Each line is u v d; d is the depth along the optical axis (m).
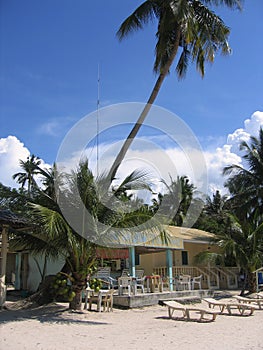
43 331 9.62
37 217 12.16
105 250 13.34
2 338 8.67
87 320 11.63
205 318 12.69
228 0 17.48
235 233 21.36
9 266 28.14
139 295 15.48
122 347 8.00
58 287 12.76
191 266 24.64
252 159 31.20
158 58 17.75
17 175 30.48
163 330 10.23
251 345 8.30
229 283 25.53
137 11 17.31
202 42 17.39
